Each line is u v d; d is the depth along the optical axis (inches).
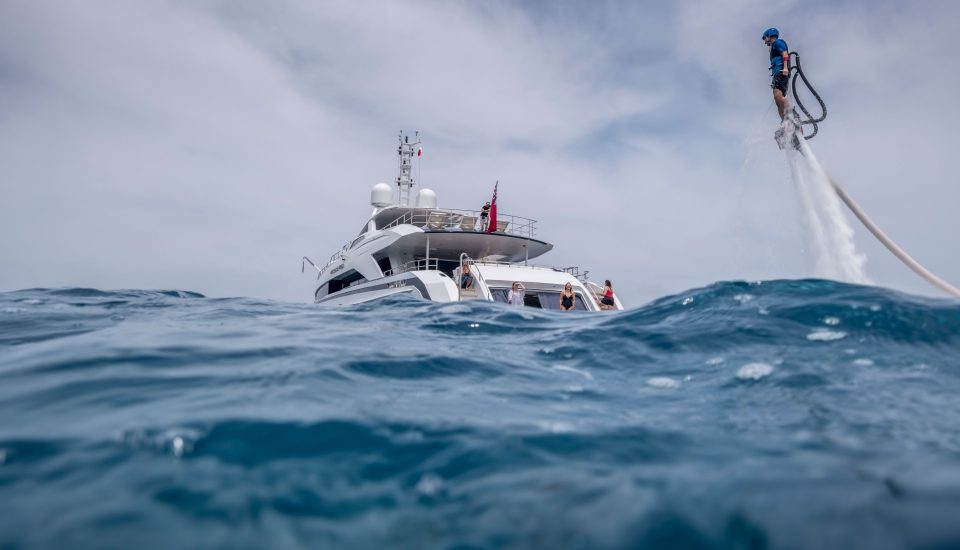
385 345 186.7
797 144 307.4
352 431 94.4
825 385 126.0
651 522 61.9
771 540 56.6
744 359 156.5
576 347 191.2
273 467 78.1
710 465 79.3
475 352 182.2
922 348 152.8
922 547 53.2
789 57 312.5
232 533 59.7
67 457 77.7
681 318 214.1
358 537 60.5
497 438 93.7
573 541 59.1
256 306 318.3
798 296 214.5
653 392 133.0
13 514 61.5
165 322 232.8
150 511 63.3
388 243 765.9
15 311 265.3
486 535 61.0
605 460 83.0
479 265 700.0
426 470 79.4
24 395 109.2
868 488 67.5
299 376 133.0
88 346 161.5
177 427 91.6
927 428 94.7
